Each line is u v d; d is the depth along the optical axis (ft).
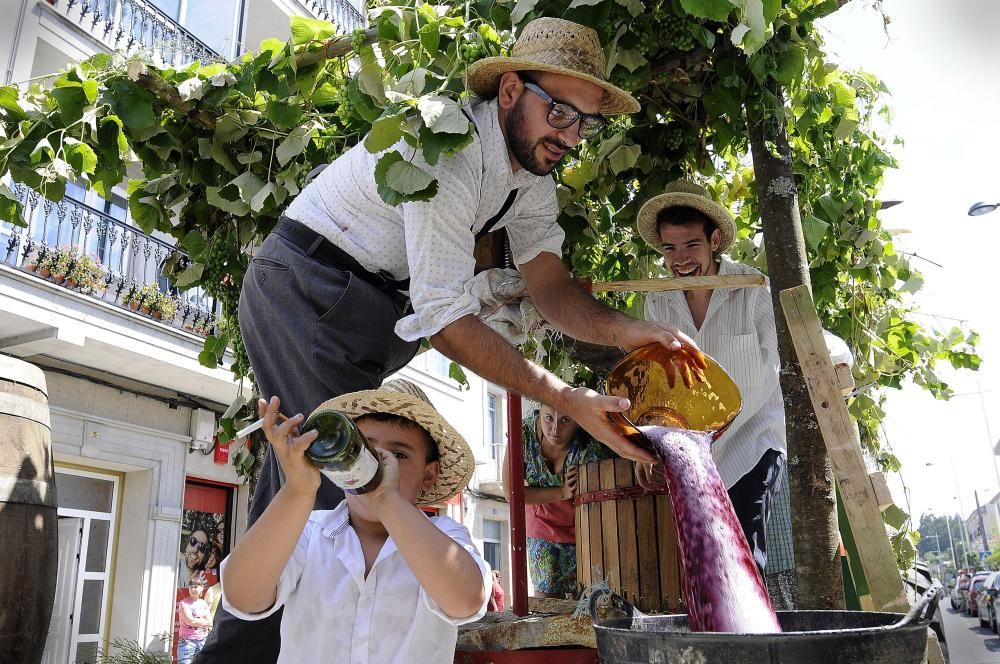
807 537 7.38
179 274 11.93
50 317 28.71
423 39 8.02
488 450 56.75
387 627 5.36
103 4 32.50
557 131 7.34
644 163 11.16
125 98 9.58
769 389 10.02
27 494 10.22
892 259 15.19
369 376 7.47
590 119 7.36
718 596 5.27
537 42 7.29
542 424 11.85
